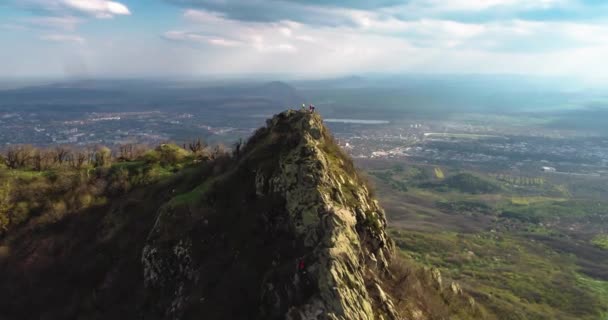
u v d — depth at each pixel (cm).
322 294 3228
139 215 5912
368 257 4091
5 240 6356
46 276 5575
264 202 4462
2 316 5209
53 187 7256
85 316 4694
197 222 4709
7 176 7512
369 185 5497
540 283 15475
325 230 3853
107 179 7369
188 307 3881
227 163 6050
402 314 3781
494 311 10775
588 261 18912
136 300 4519
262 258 4016
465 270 16475
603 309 13262
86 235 6088
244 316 3566
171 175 7006
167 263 4506
